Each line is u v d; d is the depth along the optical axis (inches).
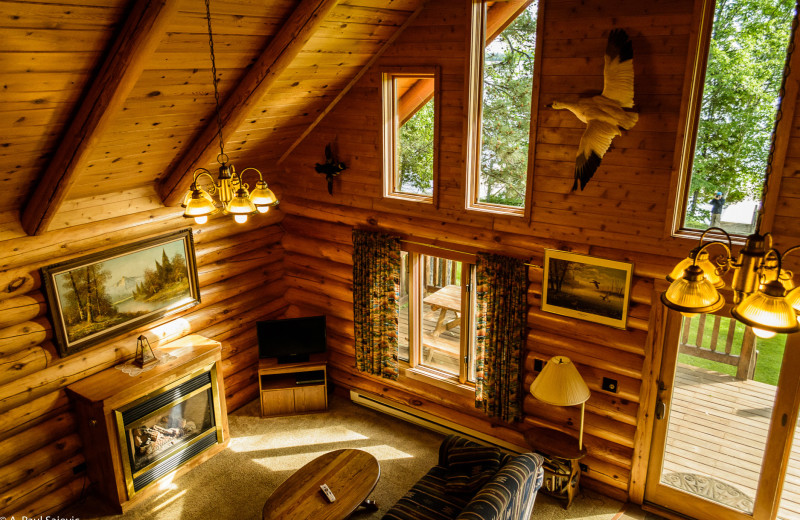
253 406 272.5
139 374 207.3
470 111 206.5
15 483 191.3
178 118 183.8
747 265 96.1
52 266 190.2
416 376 254.1
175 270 233.8
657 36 164.7
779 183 158.4
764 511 185.0
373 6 185.5
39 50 128.5
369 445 240.8
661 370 192.1
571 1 176.1
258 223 269.9
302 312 286.2
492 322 217.0
